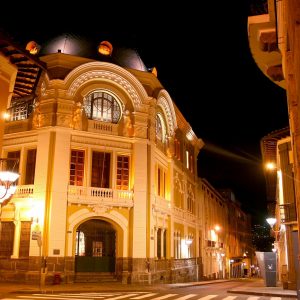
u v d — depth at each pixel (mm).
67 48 30984
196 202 46719
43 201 27438
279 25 7961
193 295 20625
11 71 12406
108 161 30203
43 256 26469
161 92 34031
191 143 46938
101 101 30812
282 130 23422
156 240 31859
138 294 21109
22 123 30062
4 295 19516
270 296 19953
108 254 29656
